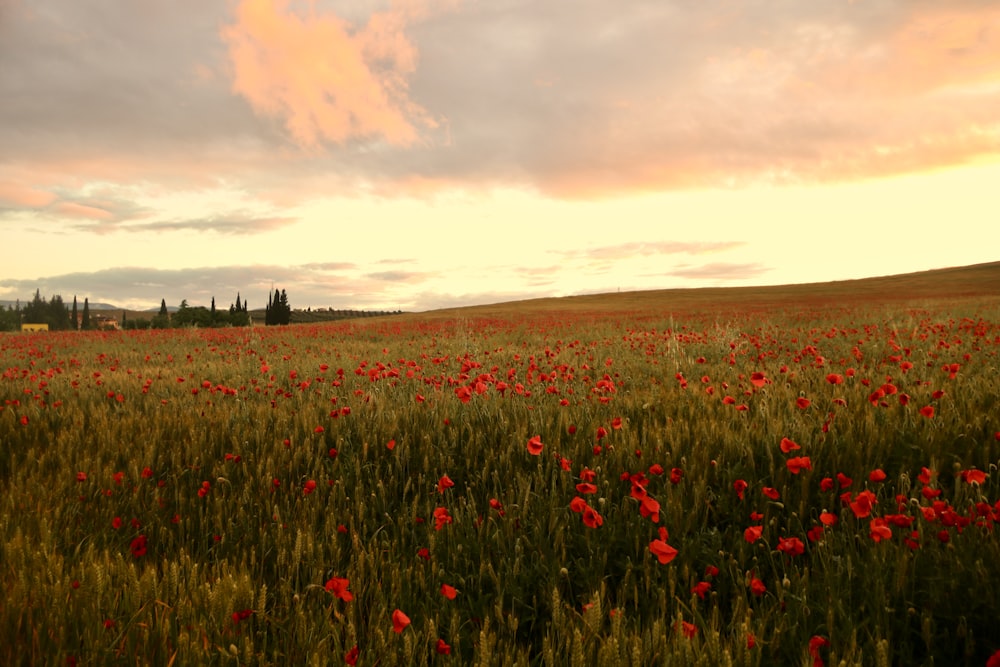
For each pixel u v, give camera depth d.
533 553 2.91
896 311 21.48
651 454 3.83
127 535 3.42
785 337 13.05
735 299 67.25
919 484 3.23
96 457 4.59
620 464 3.71
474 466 4.08
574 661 1.89
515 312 53.94
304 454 4.43
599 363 8.95
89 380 8.90
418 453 4.42
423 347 14.73
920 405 4.40
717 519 3.19
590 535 3.02
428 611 2.55
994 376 5.36
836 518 2.85
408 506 3.64
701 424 4.21
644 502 2.63
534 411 5.05
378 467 4.02
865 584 2.39
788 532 2.95
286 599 2.49
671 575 2.54
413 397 5.80
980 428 3.73
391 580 2.70
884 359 7.34
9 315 81.62
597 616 2.11
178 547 3.33
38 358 14.77
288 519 3.40
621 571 2.83
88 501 3.85
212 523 3.56
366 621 2.54
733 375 6.69
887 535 2.28
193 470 4.33
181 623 2.28
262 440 4.82
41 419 6.12
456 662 2.12
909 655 2.11
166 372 10.04
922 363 6.71
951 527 2.56
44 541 2.96
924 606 2.29
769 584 2.61
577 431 4.37
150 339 22.39
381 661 2.09
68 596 2.36
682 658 1.94
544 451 4.08
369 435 4.70
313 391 7.33
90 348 18.59
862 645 2.12
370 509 3.57
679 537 2.94
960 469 3.17
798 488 3.30
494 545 3.04
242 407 6.14
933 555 2.46
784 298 64.50
